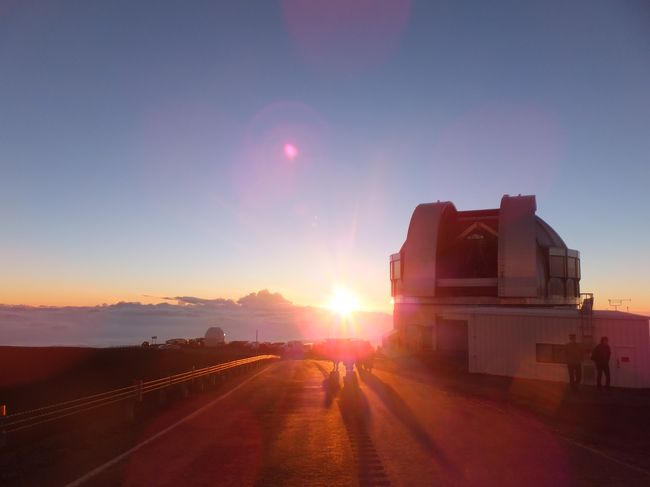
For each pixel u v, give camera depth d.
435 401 18.75
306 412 16.16
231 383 27.75
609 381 20.53
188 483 8.25
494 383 23.72
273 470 9.03
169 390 20.34
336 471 8.94
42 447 11.21
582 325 23.52
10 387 22.06
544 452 10.44
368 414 15.62
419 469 9.05
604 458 9.95
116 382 23.97
